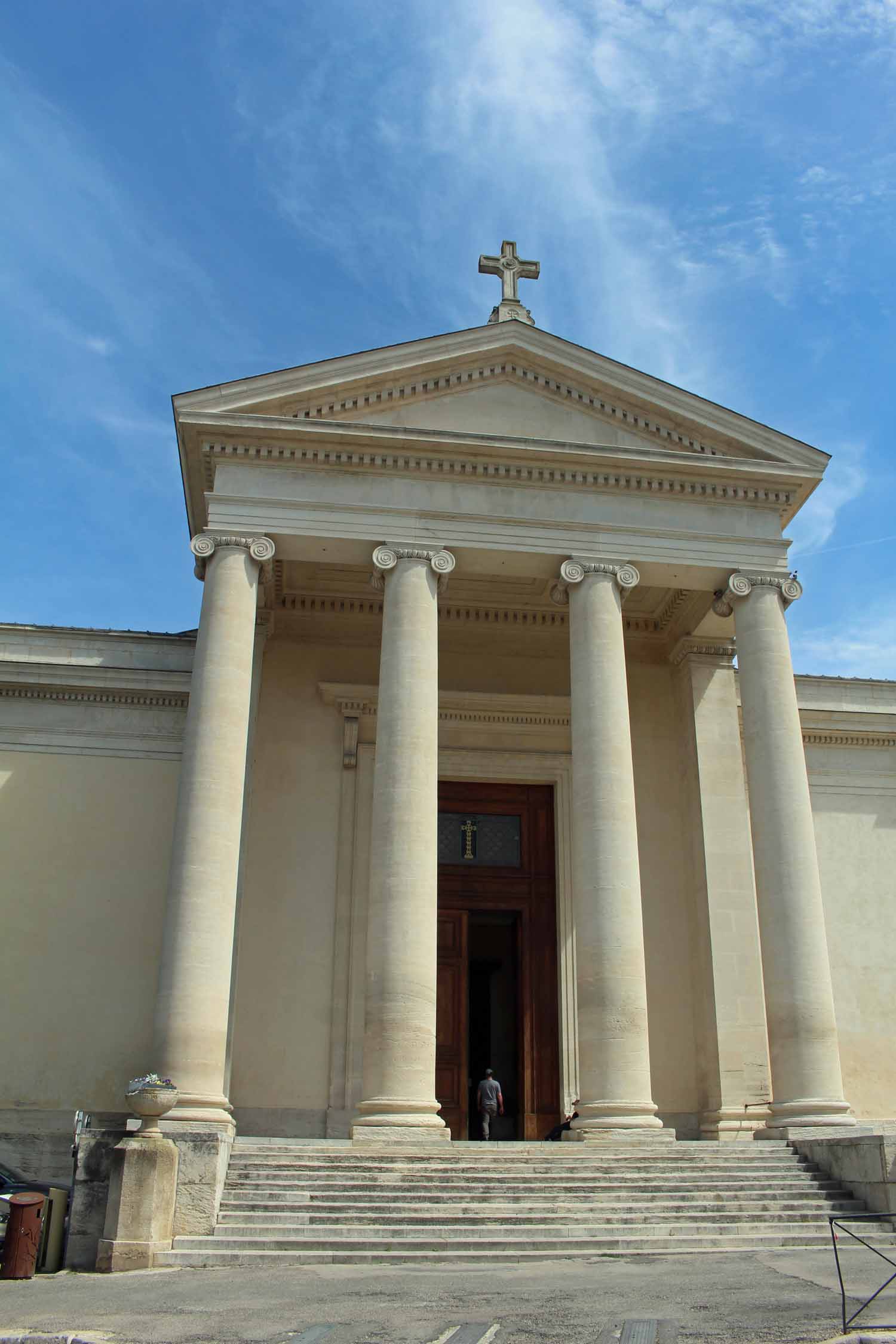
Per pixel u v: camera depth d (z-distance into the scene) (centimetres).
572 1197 1611
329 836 2580
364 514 2233
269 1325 962
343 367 2342
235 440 2255
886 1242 1496
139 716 2655
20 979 2416
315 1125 2347
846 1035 2612
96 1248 1476
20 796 2558
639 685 2800
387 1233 1474
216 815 1973
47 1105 2333
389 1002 1891
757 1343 836
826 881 2745
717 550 2339
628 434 2441
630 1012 1948
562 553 2272
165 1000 1847
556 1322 955
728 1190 1681
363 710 2684
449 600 2777
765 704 2238
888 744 2894
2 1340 907
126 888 2512
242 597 2144
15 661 2638
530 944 2670
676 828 2692
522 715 2772
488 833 2758
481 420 2405
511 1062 2817
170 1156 1491
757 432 2427
